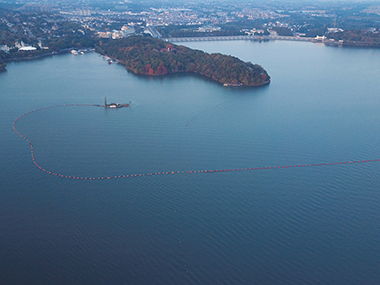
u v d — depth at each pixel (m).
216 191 134.38
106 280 95.56
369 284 97.06
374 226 118.44
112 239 109.38
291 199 130.62
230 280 96.62
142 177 142.38
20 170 145.50
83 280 95.38
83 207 123.56
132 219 118.25
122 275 97.19
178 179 141.62
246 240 110.56
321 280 97.62
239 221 118.44
